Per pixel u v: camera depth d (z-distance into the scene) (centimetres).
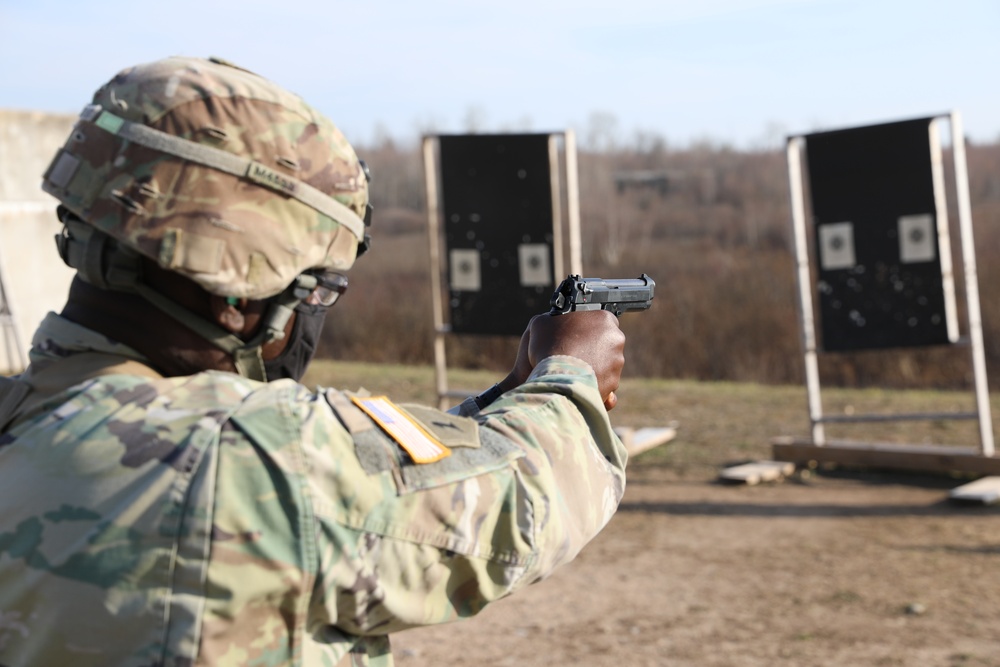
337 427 110
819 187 745
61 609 103
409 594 111
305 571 104
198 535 102
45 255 1193
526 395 128
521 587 117
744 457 793
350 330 1811
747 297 1806
